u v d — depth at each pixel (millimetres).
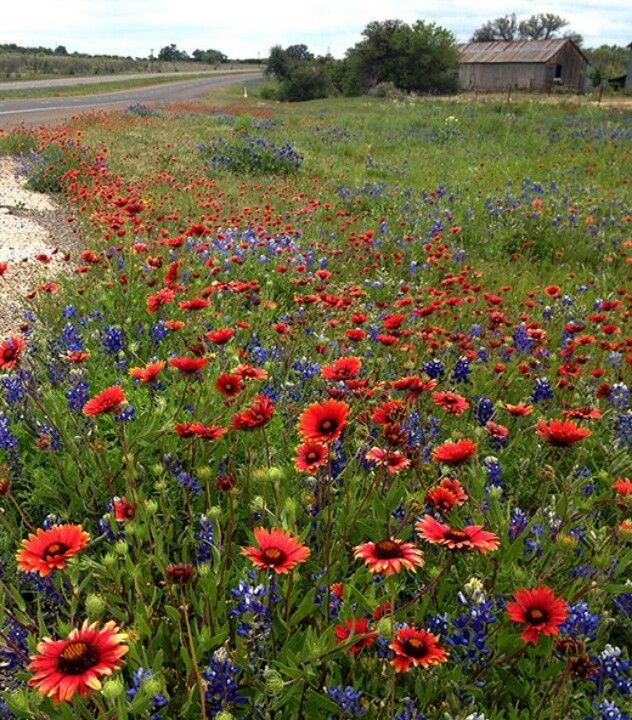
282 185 15852
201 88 71688
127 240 8039
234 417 2850
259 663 2377
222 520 3178
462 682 2350
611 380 5273
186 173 16719
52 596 2793
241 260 7168
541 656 2635
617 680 2422
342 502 3195
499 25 120125
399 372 5035
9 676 2686
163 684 2178
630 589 2574
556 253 9992
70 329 5051
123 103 43156
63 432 3512
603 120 31781
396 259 8992
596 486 3945
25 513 3504
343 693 2148
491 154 22562
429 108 41375
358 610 2463
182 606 2131
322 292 6102
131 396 4320
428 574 2842
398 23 67750
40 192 14633
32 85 63438
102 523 3104
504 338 5500
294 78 65750
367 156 20922
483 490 3318
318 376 4562
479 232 11422
